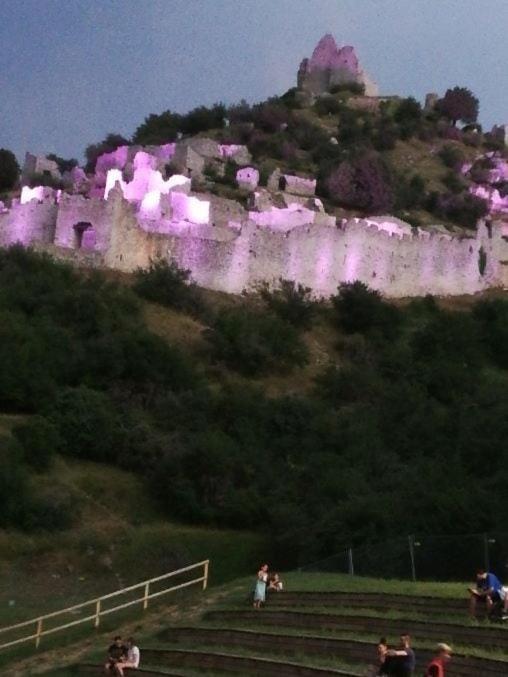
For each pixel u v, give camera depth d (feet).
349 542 174.50
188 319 282.15
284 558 192.44
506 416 227.61
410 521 174.81
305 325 303.89
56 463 214.28
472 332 308.19
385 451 224.33
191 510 204.54
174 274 289.94
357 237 330.34
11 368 229.04
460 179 515.50
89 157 489.26
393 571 146.20
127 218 294.25
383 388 268.41
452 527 171.22
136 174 333.01
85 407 224.33
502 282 371.56
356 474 203.82
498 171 532.73
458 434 225.76
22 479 196.13
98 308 261.44
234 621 133.08
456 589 122.62
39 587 173.06
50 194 323.37
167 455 213.25
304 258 319.88
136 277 292.40
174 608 150.61
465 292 357.41
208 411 236.63
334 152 495.00
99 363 242.17
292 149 491.31
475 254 362.33
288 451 227.81
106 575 181.98
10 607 160.35
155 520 203.62
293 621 124.16
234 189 411.13
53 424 219.61
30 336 241.14
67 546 186.91
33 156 448.24
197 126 526.98
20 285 264.11
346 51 616.80
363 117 565.12
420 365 285.02
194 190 375.04
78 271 283.38
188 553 191.62
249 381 267.18
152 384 241.76
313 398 260.42
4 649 139.23
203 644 124.67
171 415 232.32
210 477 209.26
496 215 481.46
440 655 85.10
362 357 290.76
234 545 196.44
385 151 535.60
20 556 181.37
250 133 502.79
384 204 433.89
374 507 178.40
